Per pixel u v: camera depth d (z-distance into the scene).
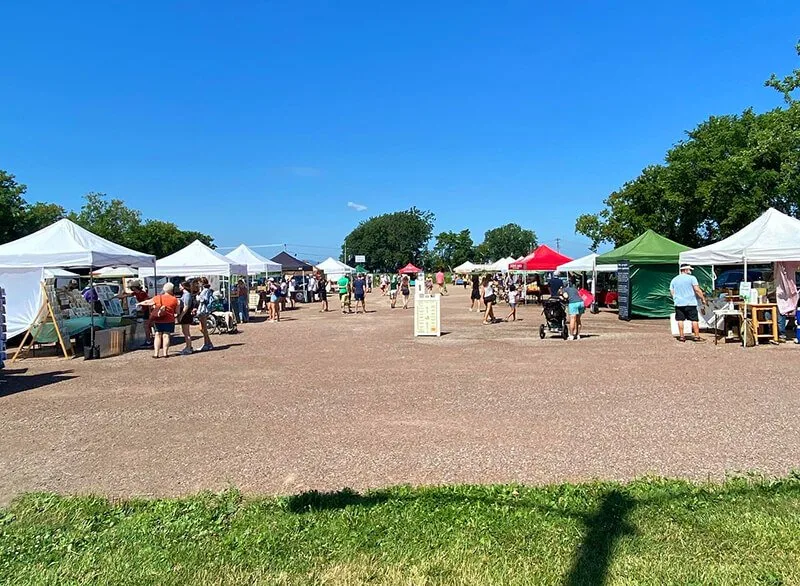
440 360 12.16
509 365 11.32
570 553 3.65
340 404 8.16
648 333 16.89
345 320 23.70
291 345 15.37
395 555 3.69
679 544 3.71
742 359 11.55
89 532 4.15
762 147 23.92
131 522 4.29
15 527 4.26
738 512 4.14
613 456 5.66
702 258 16.62
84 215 77.06
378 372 10.81
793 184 24.84
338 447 6.14
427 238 130.88
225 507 4.50
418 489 4.79
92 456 6.05
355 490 4.93
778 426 6.56
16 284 15.66
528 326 19.73
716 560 3.52
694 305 14.61
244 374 10.92
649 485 4.71
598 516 4.14
